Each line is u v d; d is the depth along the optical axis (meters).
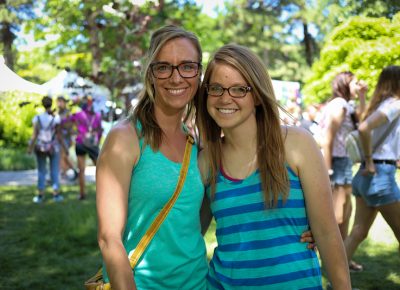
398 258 4.58
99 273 1.97
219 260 1.95
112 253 1.72
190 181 1.90
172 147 1.96
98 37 11.20
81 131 7.84
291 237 1.88
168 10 11.45
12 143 16.72
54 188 7.92
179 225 1.87
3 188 9.35
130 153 1.83
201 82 2.04
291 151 1.89
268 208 1.86
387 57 11.95
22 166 13.45
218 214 1.96
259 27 21.38
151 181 1.83
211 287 1.95
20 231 5.75
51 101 7.84
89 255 4.87
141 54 10.24
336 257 1.88
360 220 3.87
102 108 9.50
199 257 1.93
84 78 9.95
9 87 12.30
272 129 1.88
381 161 3.59
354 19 12.80
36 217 6.49
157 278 1.84
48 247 5.11
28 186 9.66
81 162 7.94
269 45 22.00
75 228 5.62
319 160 1.89
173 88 1.93
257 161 1.91
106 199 1.78
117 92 10.10
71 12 11.26
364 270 4.27
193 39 1.99
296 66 23.06
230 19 20.61
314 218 1.88
